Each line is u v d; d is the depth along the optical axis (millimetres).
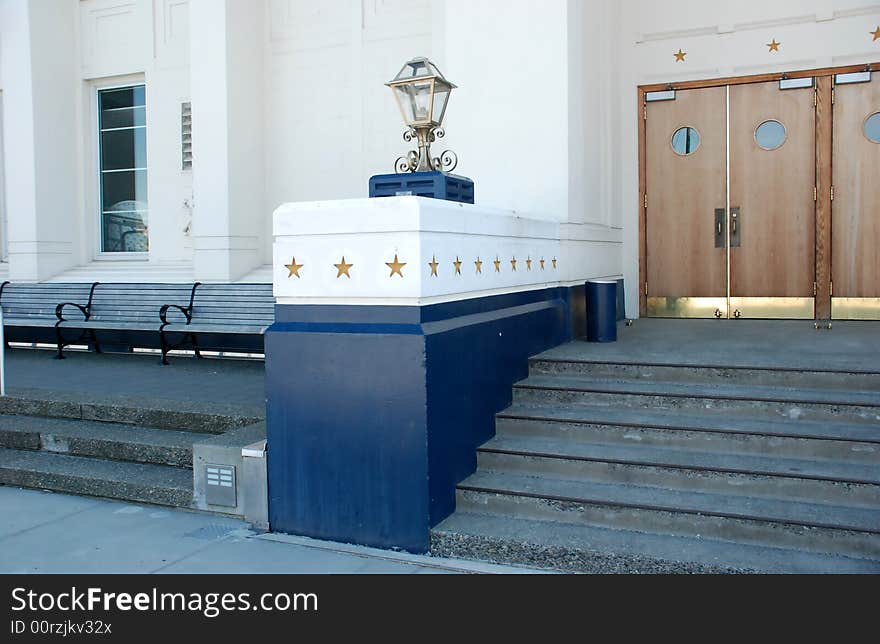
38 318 9867
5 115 10781
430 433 4371
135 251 11047
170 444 5656
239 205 9680
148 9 10625
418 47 9320
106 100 11172
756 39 8664
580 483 4688
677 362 5602
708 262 9016
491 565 4219
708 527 4172
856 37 8289
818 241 8570
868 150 8352
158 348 9484
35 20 10609
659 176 9164
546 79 7164
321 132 9844
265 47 10094
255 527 4844
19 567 4297
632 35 9125
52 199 10859
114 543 4621
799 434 4578
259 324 8742
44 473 5633
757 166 8781
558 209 7125
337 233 4527
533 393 5570
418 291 4348
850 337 6902
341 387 4535
